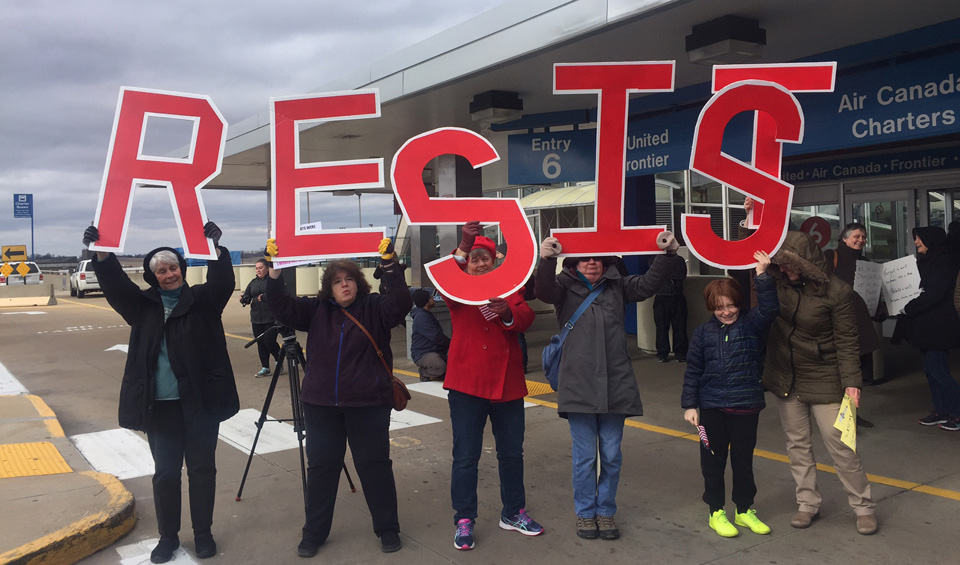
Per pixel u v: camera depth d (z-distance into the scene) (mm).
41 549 3693
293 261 3926
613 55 7242
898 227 10633
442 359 8312
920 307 6047
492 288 3852
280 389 8805
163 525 3867
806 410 4145
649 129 8664
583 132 9383
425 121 10391
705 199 18250
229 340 14078
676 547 3920
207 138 3885
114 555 3955
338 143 12188
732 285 3936
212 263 3889
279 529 4289
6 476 4973
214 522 4402
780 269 4098
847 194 11203
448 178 10828
